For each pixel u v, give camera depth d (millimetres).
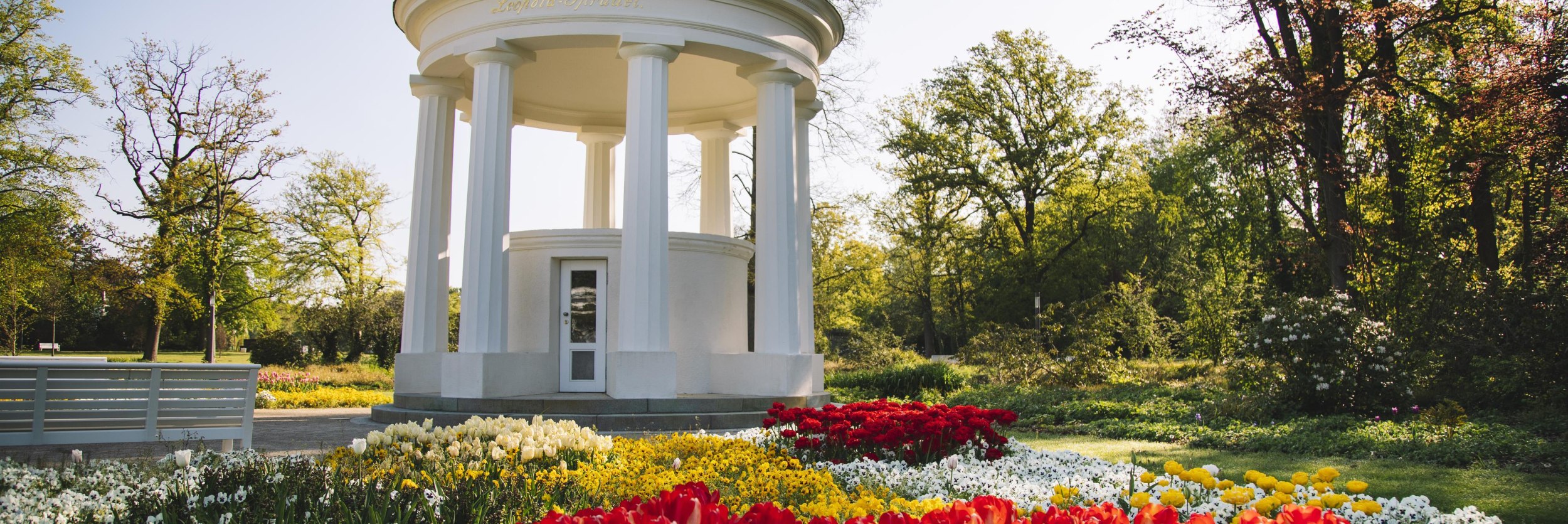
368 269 43156
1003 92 38125
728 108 18547
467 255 13516
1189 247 39500
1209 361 27469
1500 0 20406
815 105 16422
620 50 13633
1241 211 29078
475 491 5371
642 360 13109
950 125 38406
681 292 15445
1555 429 12195
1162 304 39938
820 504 4926
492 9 13617
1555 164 16766
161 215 32125
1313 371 14617
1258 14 22375
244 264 42000
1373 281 19797
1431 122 21641
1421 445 11086
